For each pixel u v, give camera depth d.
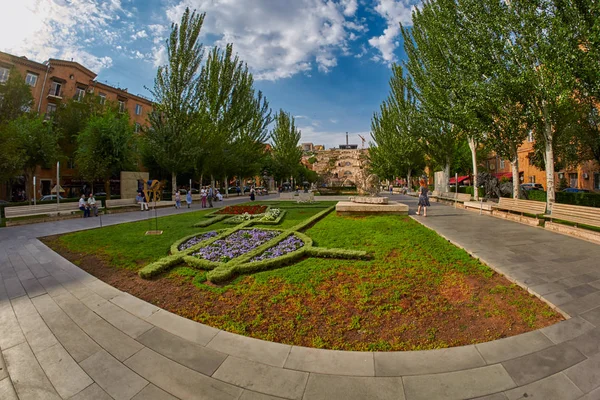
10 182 27.53
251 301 4.27
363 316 3.78
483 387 2.50
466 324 3.53
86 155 22.30
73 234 9.87
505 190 19.31
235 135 31.34
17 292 4.85
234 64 28.72
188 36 22.03
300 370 2.79
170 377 2.75
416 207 16.22
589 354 2.88
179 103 22.22
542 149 16.70
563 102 9.85
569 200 15.05
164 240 8.30
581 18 8.90
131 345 3.27
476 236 7.67
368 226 9.48
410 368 2.77
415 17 19.38
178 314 4.00
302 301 4.22
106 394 2.57
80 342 3.36
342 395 2.46
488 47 11.46
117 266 6.13
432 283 4.69
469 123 13.76
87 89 36.56
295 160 50.62
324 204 19.77
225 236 8.29
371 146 46.34
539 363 2.78
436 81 16.23
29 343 3.38
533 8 9.79
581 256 5.78
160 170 33.91
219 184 43.38
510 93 11.20
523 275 4.75
